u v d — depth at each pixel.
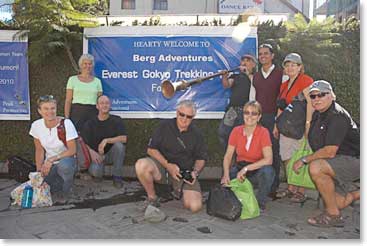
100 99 5.86
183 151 5.02
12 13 7.02
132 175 6.90
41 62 6.84
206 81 6.75
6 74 6.98
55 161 5.20
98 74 6.88
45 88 7.02
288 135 5.06
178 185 5.09
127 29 6.82
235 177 5.08
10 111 7.05
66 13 6.75
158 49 6.80
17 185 6.19
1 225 4.55
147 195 5.50
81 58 6.21
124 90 6.88
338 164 4.41
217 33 6.73
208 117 6.79
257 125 5.02
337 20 7.26
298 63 5.21
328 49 6.52
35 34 6.70
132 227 4.50
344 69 6.62
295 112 5.01
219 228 4.48
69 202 5.35
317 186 4.50
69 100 6.20
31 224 4.58
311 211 5.03
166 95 6.37
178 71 6.80
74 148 5.28
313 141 4.59
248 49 6.67
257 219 4.75
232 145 5.10
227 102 6.76
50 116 5.13
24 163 6.32
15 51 6.93
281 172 6.41
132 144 6.95
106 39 6.84
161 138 5.02
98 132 5.94
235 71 6.50
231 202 4.65
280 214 4.92
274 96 5.52
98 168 5.91
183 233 4.33
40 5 6.62
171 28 6.79
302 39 6.44
